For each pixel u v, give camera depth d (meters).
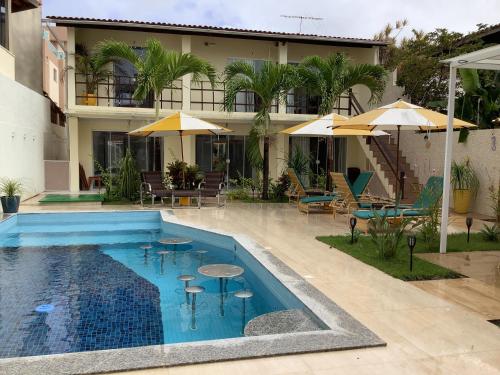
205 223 10.64
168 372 3.49
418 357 3.80
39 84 21.22
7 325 5.25
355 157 20.08
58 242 9.88
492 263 6.95
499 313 4.86
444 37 18.02
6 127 13.05
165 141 18.80
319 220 11.16
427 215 8.48
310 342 3.98
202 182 14.70
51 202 13.98
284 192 15.55
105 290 6.56
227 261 8.17
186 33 17.45
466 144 13.13
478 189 12.58
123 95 18.33
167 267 7.80
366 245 8.02
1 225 10.59
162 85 14.66
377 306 5.05
